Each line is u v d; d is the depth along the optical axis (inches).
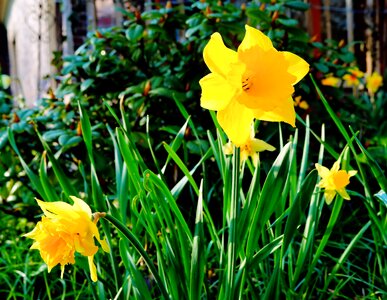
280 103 19.0
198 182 49.2
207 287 27.1
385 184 27.2
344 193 25.0
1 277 40.8
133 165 25.6
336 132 53.6
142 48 54.1
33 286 40.2
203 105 19.3
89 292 36.5
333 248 44.6
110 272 32.3
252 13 52.2
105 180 48.6
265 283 29.7
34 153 54.4
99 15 93.2
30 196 54.1
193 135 46.3
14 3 183.8
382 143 57.7
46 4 93.8
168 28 55.0
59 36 84.3
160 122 50.3
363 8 100.6
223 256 26.0
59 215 19.9
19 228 56.6
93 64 55.3
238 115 19.4
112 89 54.0
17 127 48.0
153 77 50.6
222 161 26.7
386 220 28.4
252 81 19.1
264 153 48.4
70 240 19.7
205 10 52.2
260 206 24.0
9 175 49.6
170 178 49.9
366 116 75.2
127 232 21.8
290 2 53.4
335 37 108.5
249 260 24.4
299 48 53.9
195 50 53.0
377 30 98.7
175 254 25.3
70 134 44.9
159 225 29.3
